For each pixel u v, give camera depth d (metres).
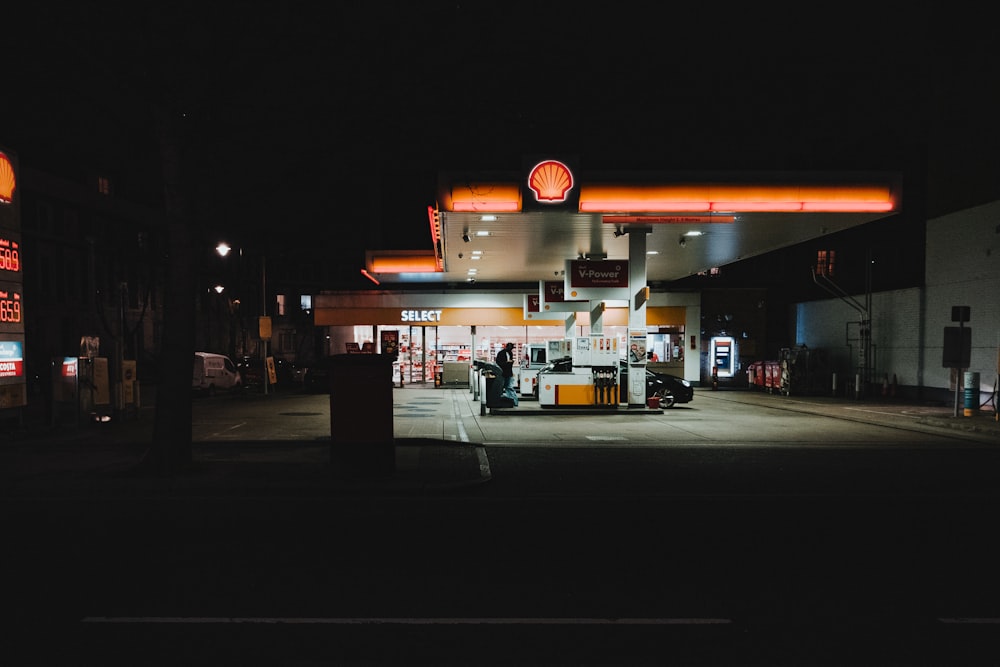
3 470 9.64
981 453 12.16
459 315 33.25
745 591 4.98
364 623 4.33
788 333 34.91
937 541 6.43
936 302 23.25
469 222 16.86
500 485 9.13
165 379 9.48
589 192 14.34
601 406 19.06
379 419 9.29
